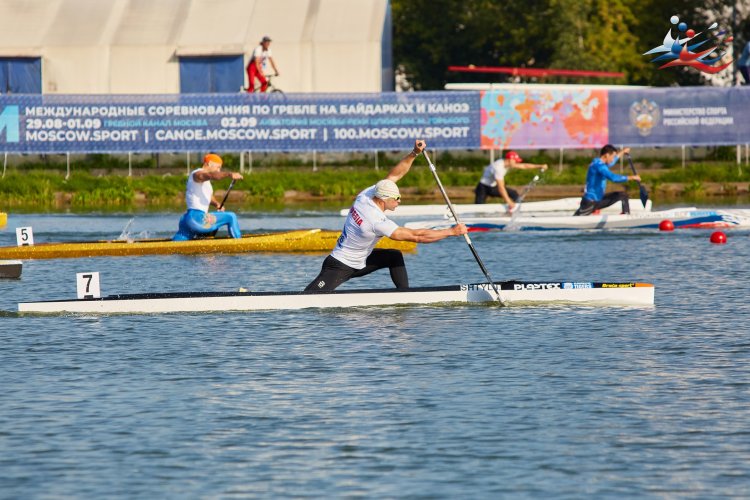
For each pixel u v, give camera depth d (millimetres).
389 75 169250
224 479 31453
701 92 129250
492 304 56688
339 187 132125
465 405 38094
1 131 127125
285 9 159250
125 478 31609
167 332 50469
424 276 68938
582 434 34938
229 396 39531
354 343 47625
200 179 82312
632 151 142750
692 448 33531
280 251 82562
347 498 30000
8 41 155125
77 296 56438
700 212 97562
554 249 82875
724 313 53938
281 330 50594
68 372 43156
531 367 43188
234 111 128000
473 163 141000
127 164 137625
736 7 190500
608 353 45406
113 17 158875
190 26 157125
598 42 197500
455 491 30406
